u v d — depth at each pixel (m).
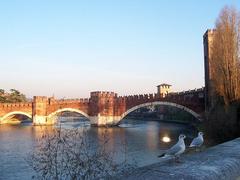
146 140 71.00
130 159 40.41
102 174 12.77
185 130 99.56
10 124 143.38
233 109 54.12
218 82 61.19
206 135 59.88
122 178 6.88
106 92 123.50
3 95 175.12
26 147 59.38
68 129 16.19
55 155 13.55
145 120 179.12
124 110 121.56
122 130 103.06
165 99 109.50
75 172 12.66
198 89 103.38
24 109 140.12
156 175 6.96
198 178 6.82
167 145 61.59
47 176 14.77
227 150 10.81
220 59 61.19
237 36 61.44
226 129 54.19
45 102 135.00
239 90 58.19
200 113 99.94
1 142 68.94
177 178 6.72
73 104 130.62
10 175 35.47
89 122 126.75
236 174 8.28
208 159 8.98
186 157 9.32
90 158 14.18
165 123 146.50
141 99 117.38
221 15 63.34
